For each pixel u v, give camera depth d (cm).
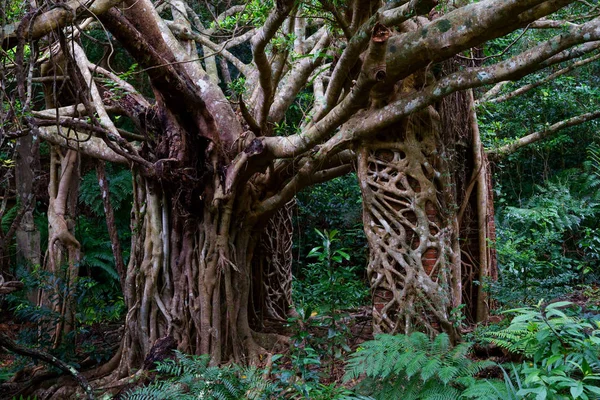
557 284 695
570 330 368
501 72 472
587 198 1034
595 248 899
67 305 744
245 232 715
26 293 932
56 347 717
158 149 660
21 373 706
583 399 316
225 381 456
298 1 523
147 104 700
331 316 557
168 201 691
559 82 984
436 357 399
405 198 575
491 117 1011
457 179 695
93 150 738
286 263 908
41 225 1165
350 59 517
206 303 647
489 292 688
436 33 458
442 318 545
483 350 539
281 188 734
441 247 571
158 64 565
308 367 539
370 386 440
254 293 848
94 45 1155
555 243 954
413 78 568
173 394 455
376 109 567
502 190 1173
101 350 731
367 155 590
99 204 1169
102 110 691
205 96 689
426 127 597
